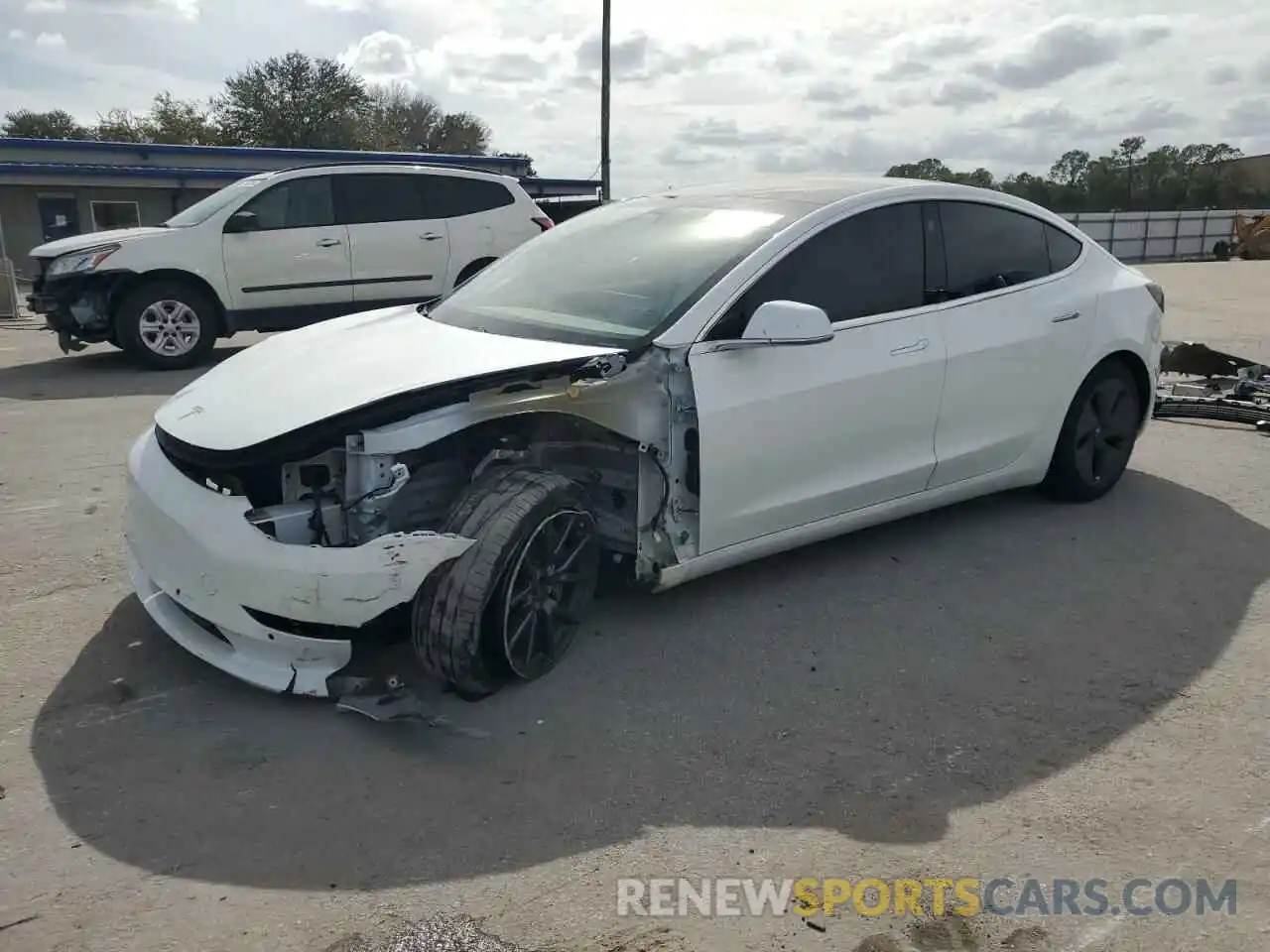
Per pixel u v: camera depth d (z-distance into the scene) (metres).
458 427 3.22
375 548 3.05
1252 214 49.03
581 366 3.40
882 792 2.88
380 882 2.50
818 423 3.97
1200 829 2.72
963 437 4.59
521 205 11.66
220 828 2.70
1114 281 5.33
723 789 2.89
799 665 3.64
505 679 3.41
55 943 2.28
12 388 9.09
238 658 3.27
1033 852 2.62
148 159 26.80
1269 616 4.06
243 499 3.17
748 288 3.84
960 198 4.67
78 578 4.33
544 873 2.53
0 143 25.22
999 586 4.35
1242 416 7.22
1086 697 3.43
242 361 3.88
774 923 2.36
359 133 50.12
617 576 4.02
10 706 3.29
